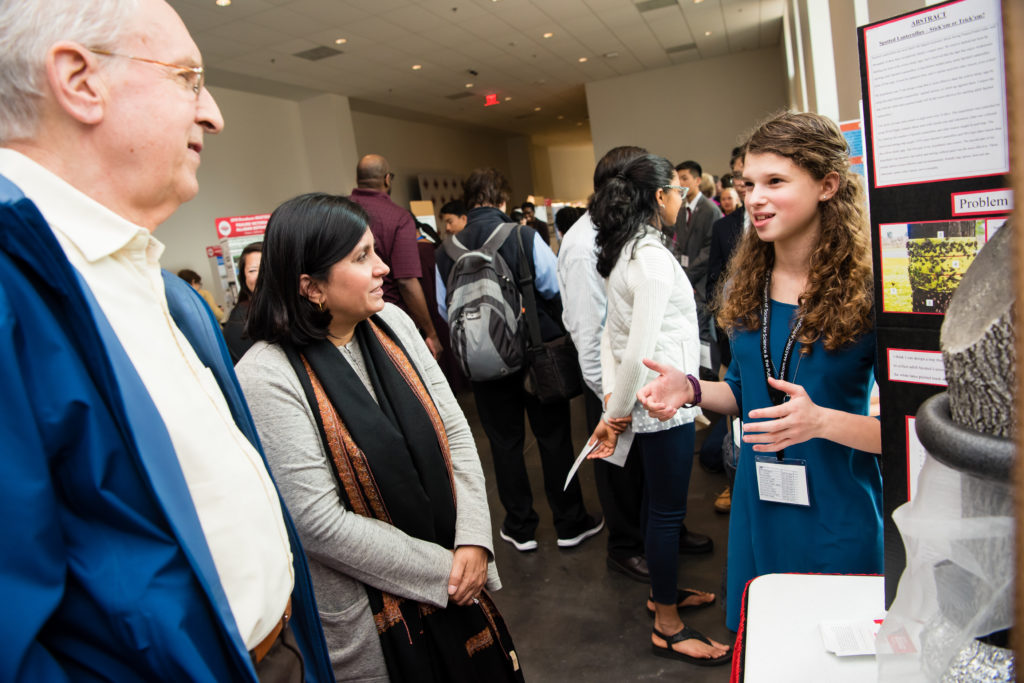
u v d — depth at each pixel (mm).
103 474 523
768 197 1098
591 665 1902
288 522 841
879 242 686
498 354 2326
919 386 672
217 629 584
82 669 531
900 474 692
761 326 1220
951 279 634
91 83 603
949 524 412
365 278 1084
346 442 1063
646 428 1694
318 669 865
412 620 1093
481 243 2375
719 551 2396
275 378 1058
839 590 794
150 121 638
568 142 21328
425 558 1096
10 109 606
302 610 843
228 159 9648
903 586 480
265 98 10352
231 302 3965
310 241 1049
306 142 11133
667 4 8438
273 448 1038
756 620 752
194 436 659
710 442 3051
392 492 1082
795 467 1140
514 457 2582
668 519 1796
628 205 1623
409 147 14273
